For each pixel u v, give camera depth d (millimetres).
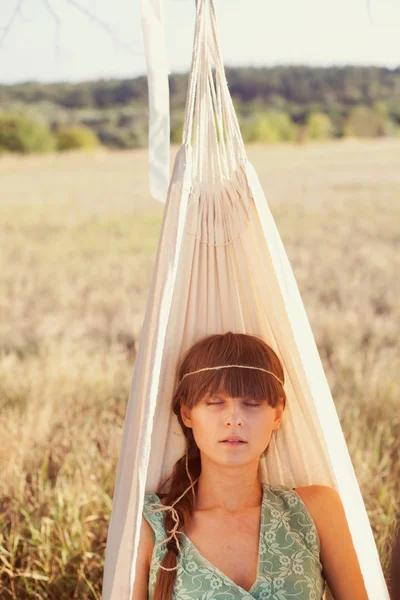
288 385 2283
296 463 2377
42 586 3098
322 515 2227
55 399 5633
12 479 3904
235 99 30797
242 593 2018
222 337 2197
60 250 15336
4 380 6234
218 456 2107
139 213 19750
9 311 10180
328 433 2047
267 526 2152
